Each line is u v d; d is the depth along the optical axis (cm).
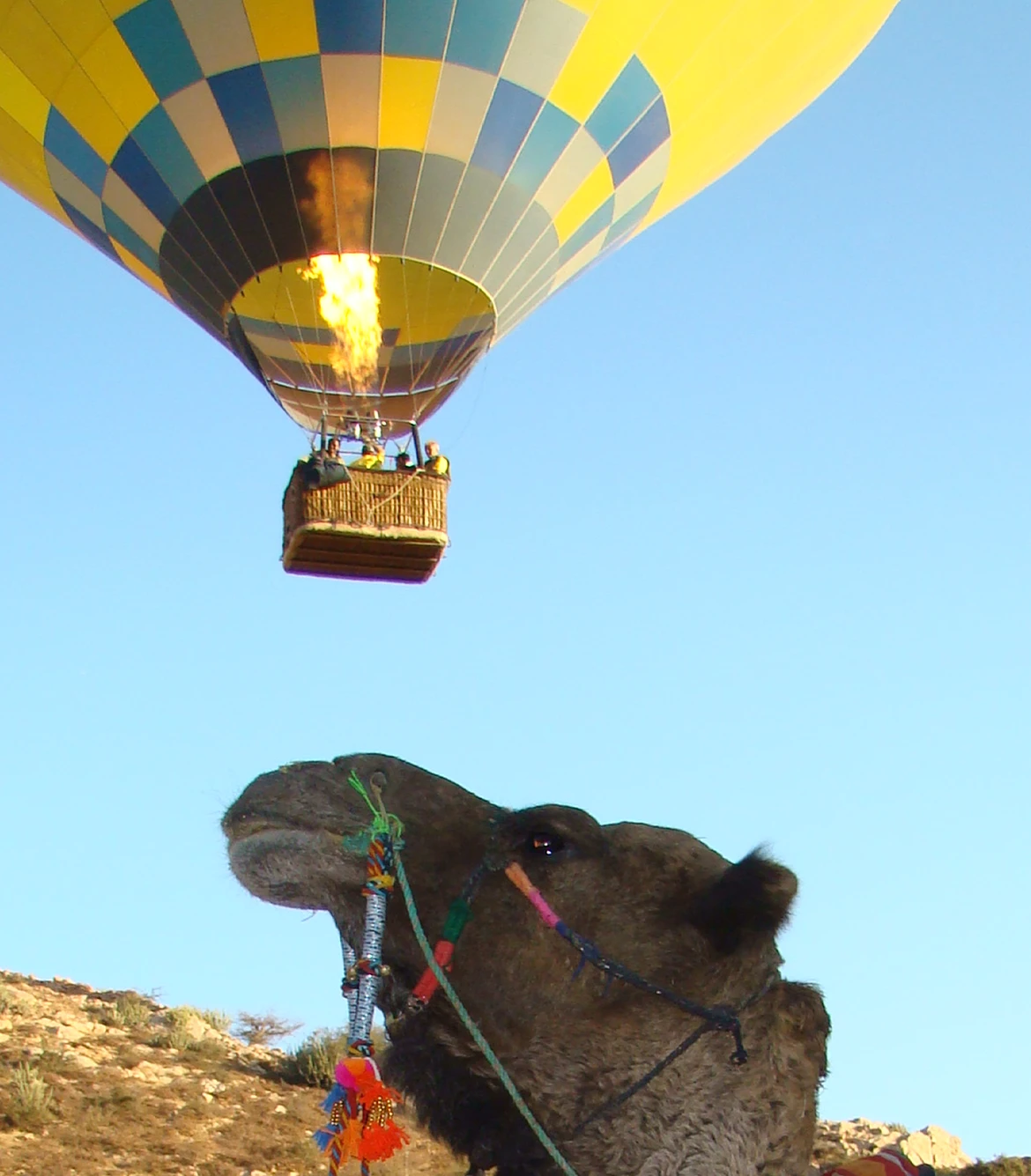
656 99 2669
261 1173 1794
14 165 2838
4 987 2408
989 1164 1709
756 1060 455
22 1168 1698
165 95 2533
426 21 2433
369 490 2227
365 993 459
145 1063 2145
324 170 2552
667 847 485
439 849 482
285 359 2839
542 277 2841
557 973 464
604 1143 452
